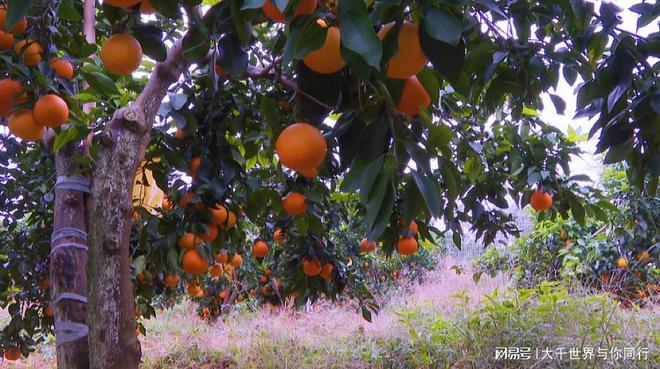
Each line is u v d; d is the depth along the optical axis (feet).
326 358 16.06
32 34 5.90
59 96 6.37
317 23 3.29
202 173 8.00
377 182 3.50
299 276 11.91
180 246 8.35
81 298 6.81
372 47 2.98
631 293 20.25
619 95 5.11
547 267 22.97
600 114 6.12
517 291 16.56
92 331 5.26
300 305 11.96
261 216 12.10
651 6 5.42
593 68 6.24
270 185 10.71
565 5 5.74
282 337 18.72
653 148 5.69
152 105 5.98
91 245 5.41
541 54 6.23
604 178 20.35
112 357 5.20
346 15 3.06
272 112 5.31
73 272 6.84
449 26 3.23
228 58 5.26
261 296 24.72
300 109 4.45
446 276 31.63
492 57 6.30
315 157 4.10
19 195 12.26
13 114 5.83
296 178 9.10
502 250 26.81
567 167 11.41
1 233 12.62
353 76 4.01
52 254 6.90
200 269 8.26
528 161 11.39
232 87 8.84
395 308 22.48
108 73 7.82
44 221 12.21
